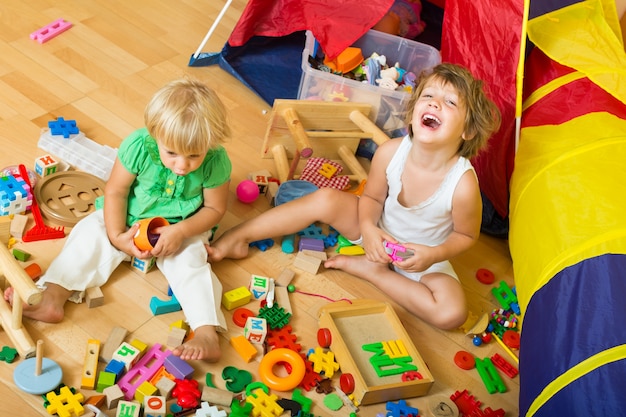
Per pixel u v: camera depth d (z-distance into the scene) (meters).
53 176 1.57
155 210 1.44
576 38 1.78
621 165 1.48
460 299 1.49
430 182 1.48
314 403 1.31
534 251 1.42
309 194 1.59
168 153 1.30
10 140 1.66
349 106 1.83
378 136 1.80
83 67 1.94
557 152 1.56
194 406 1.24
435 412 1.33
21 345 1.23
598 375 1.11
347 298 1.54
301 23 2.06
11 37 1.97
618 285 1.22
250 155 1.82
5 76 1.84
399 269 1.59
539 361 1.22
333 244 1.65
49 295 1.31
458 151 1.47
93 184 1.59
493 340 1.54
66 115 1.77
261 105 2.00
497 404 1.41
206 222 1.44
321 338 1.40
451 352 1.49
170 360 1.28
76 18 2.10
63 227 1.50
